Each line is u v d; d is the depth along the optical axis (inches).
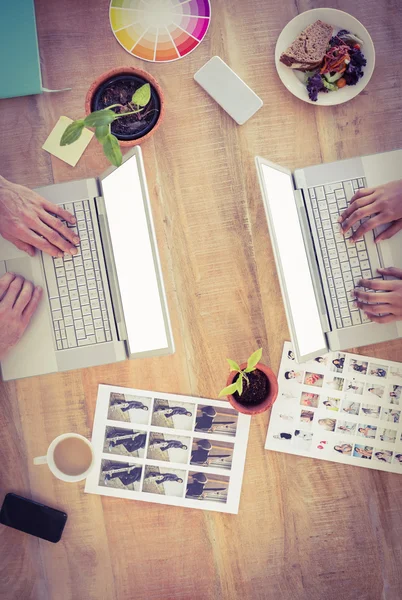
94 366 51.8
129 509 51.8
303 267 47.4
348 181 49.4
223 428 51.9
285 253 44.4
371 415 52.2
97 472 51.6
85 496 51.6
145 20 51.4
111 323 48.2
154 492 51.7
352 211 48.7
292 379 52.2
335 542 52.0
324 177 49.3
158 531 51.8
